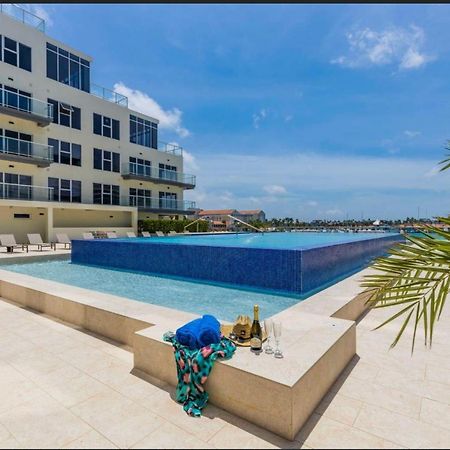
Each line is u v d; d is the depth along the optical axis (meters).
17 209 17.66
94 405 2.47
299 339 2.86
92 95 22.09
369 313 5.11
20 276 6.52
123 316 3.76
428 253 2.00
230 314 5.27
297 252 6.16
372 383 2.83
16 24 17.64
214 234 24.73
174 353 2.70
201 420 2.27
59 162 19.89
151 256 8.75
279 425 2.11
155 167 26.56
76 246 11.07
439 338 3.99
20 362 3.24
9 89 17.25
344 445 2.03
